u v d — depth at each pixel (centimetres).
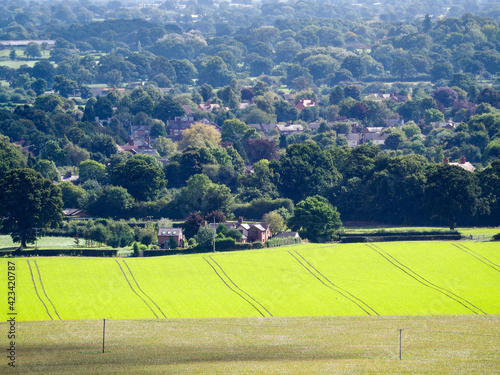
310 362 17925
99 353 18338
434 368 17612
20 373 16950
